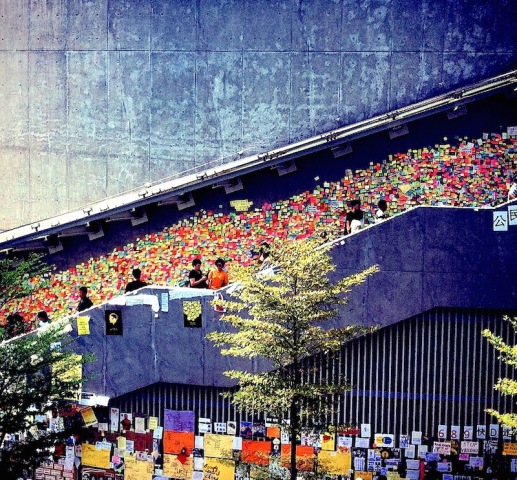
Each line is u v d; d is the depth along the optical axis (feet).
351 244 60.34
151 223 73.82
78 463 66.03
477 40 69.56
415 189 69.72
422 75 70.33
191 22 72.84
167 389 64.49
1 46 76.18
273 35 71.82
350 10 70.69
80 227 74.38
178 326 62.90
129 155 75.00
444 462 62.13
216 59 72.79
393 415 62.28
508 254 59.47
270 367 61.87
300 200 71.41
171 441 64.54
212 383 62.85
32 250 75.56
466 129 69.41
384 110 71.00
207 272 69.36
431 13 69.77
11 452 62.08
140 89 74.28
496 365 61.26
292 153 70.23
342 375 60.29
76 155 76.02
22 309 74.69
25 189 77.10
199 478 64.18
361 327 56.44
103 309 63.87
